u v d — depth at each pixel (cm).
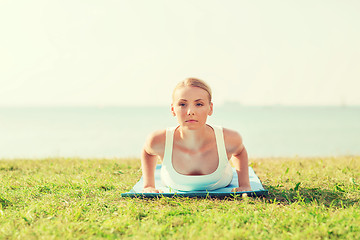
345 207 280
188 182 333
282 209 274
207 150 328
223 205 285
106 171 463
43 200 311
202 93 299
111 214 270
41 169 493
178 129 331
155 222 246
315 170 449
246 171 342
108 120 4512
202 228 234
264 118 5294
